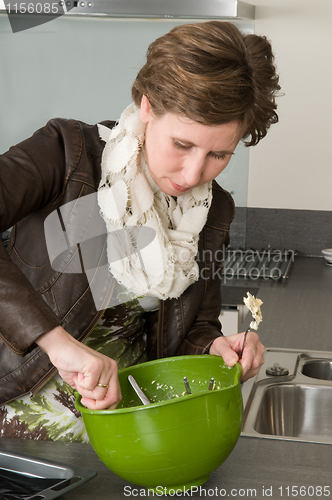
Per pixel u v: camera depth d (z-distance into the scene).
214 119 0.81
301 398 1.34
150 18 2.42
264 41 0.89
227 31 0.83
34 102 2.63
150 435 0.74
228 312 2.31
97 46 2.53
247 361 0.96
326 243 2.79
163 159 0.90
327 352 1.57
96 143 1.09
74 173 1.01
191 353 1.14
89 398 0.80
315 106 2.66
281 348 1.61
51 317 0.80
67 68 2.57
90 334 1.11
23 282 0.82
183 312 1.19
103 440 0.76
